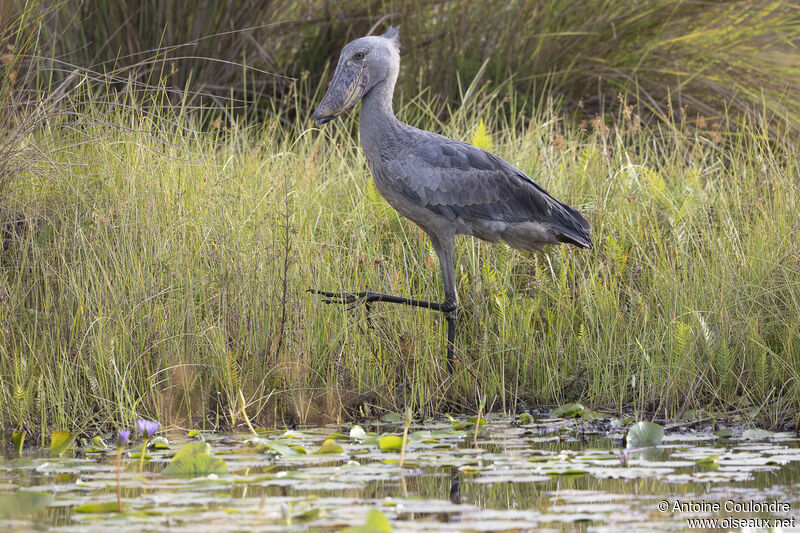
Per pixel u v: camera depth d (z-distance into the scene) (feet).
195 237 35.65
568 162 45.96
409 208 34.01
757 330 32.81
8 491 22.06
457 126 49.14
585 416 31.17
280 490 22.22
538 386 33.81
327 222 39.93
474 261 37.83
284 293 32.01
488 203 33.63
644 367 32.76
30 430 28.60
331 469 23.81
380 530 17.83
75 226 34.55
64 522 19.60
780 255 35.06
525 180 34.78
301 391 31.22
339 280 35.24
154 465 24.79
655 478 22.97
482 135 43.60
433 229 34.35
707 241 37.68
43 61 45.96
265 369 31.55
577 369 34.17
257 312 32.91
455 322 34.06
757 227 36.88
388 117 34.12
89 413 29.55
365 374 32.89
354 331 33.09
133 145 38.63
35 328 31.04
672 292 34.63
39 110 36.60
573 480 23.25
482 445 27.07
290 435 28.45
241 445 27.17
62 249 33.83
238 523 19.39
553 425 30.04
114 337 30.71
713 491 22.02
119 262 33.55
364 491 22.29
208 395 31.04
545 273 38.32
